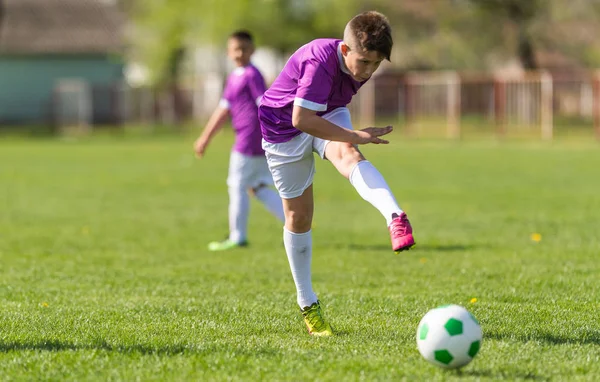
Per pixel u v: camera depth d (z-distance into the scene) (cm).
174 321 1642
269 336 1502
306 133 1452
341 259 2581
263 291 2045
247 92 2759
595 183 4959
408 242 1311
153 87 11462
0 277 2258
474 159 6962
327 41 1407
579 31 11856
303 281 1548
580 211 3719
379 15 1351
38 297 1947
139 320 1658
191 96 11419
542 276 2205
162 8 13525
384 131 1378
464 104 9944
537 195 4381
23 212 3878
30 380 1206
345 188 4978
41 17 13475
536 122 9162
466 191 4622
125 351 1370
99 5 13862
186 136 10781
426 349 1216
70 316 1697
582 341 1443
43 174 5922
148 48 14038
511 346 1394
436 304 1828
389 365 1263
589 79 8869
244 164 2822
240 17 12544
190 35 13488
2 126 12500
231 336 1498
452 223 3397
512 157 7112
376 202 1368
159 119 11462
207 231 3288
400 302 1858
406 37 12344
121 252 2761
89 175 5838
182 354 1349
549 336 1478
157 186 5084
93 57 13250
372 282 2159
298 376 1211
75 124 11450
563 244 2822
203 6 12862
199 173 5959
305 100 1374
